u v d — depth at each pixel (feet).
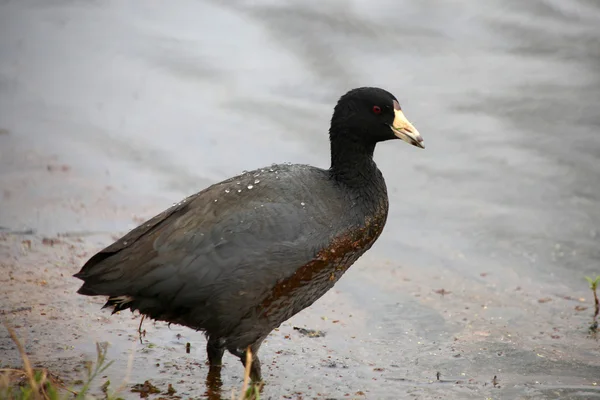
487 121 53.57
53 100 57.67
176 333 35.32
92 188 47.29
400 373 32.60
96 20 69.41
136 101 57.52
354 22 65.05
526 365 33.24
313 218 30.58
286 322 36.63
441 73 59.00
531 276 40.34
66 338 33.86
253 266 29.50
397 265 41.50
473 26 64.39
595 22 64.13
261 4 69.15
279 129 53.78
